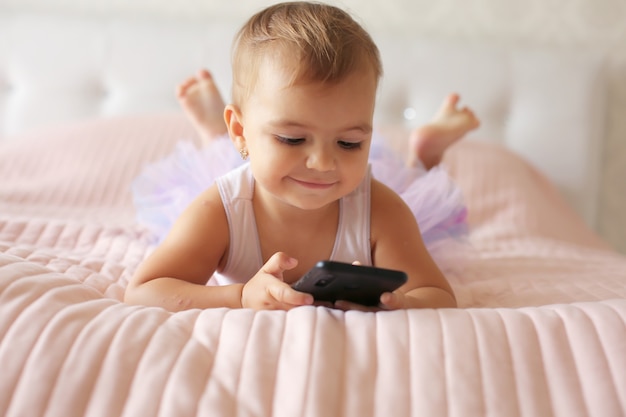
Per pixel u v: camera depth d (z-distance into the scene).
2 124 2.04
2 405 0.59
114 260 1.10
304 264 0.98
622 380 0.63
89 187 1.58
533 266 1.21
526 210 1.60
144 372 0.61
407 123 2.01
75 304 0.70
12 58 2.05
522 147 1.97
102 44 2.04
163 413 0.58
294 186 0.82
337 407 0.60
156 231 1.22
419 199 1.16
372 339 0.65
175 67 2.02
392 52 2.01
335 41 0.81
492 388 0.61
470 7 2.09
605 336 0.67
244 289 0.81
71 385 0.60
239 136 0.94
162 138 1.72
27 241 1.14
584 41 2.08
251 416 0.59
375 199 1.00
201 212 0.95
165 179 1.28
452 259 1.16
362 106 0.80
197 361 0.63
